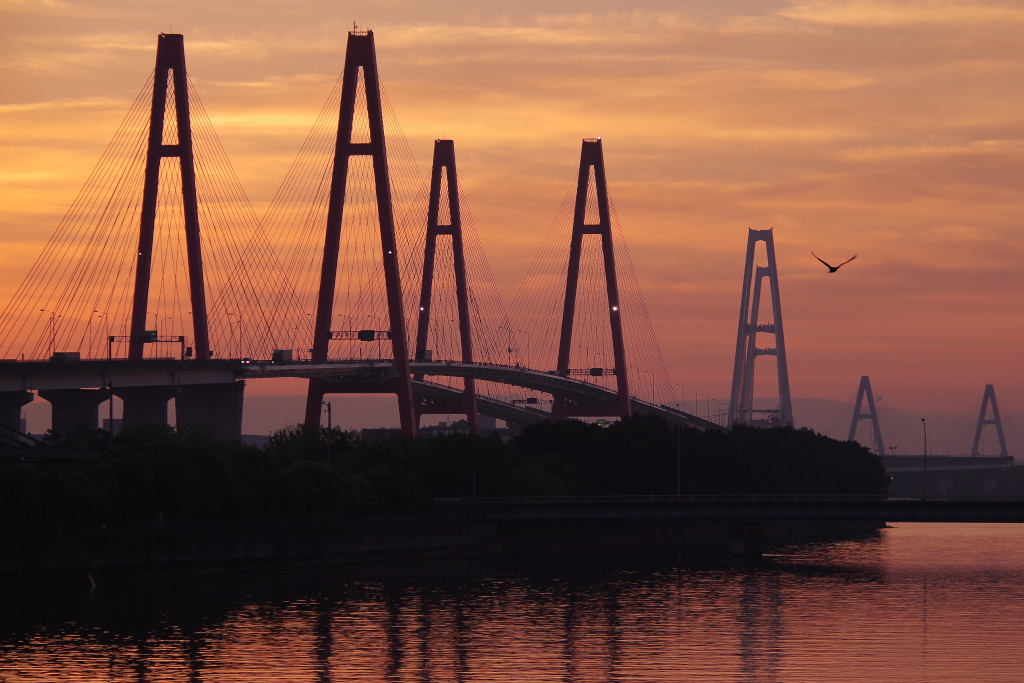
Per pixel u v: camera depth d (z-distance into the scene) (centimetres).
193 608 18462
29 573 18912
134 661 15300
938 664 15675
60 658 15350
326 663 15412
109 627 16988
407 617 18425
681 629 17850
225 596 19600
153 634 16675
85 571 19500
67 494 19875
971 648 16600
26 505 19225
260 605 18950
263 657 15625
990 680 14862
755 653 16250
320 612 18612
